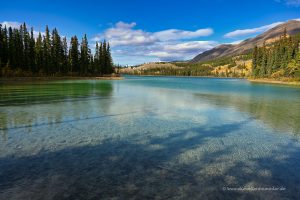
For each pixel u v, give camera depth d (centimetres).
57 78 7175
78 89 3850
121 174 707
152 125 1377
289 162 834
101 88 4241
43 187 620
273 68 9162
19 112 1694
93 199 566
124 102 2356
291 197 593
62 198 568
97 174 704
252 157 878
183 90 4219
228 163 813
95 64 9481
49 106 1994
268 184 662
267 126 1393
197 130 1280
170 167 768
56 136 1107
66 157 839
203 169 757
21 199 561
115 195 585
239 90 4347
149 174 710
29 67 6869
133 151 920
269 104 2338
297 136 1184
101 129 1258
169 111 1869
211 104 2303
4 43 6359
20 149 916
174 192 606
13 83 5075
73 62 8531
